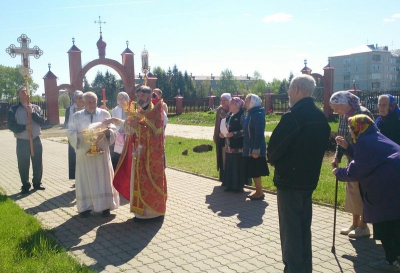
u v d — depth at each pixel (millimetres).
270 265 4230
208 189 7777
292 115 3547
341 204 6293
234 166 7367
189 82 73438
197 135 19078
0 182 8727
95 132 5656
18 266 4059
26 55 7547
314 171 3613
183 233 5277
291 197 3619
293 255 3584
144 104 5605
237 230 5363
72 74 28297
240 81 116938
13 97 79125
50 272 3967
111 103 68375
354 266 4184
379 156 3820
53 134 21656
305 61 27312
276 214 6055
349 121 4094
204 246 4801
